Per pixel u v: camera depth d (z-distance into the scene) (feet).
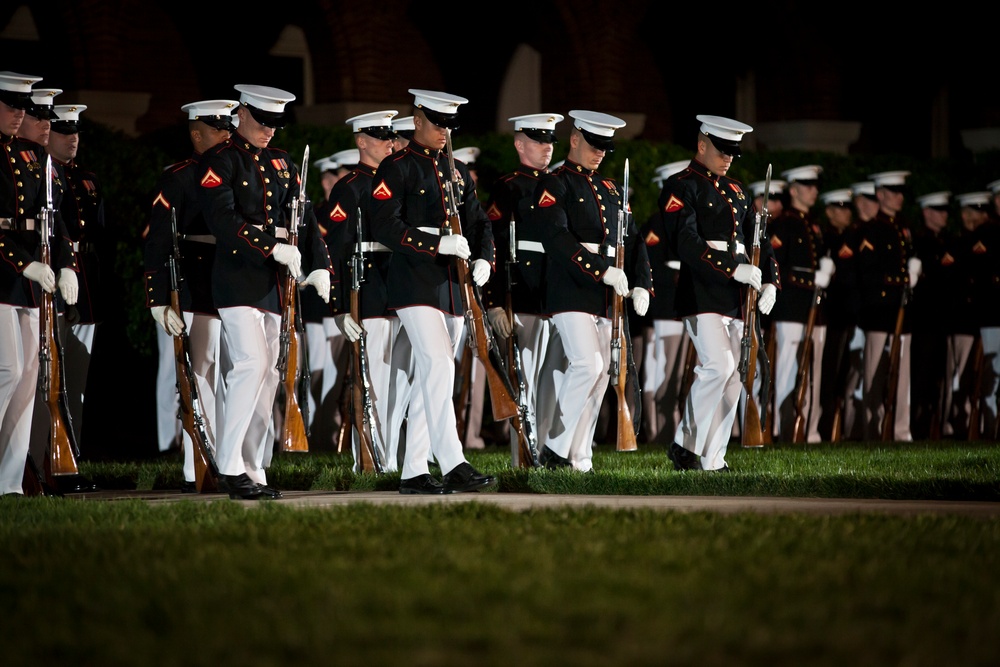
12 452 82.07
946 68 216.33
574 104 188.55
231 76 182.70
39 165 82.89
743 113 215.31
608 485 83.71
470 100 198.70
